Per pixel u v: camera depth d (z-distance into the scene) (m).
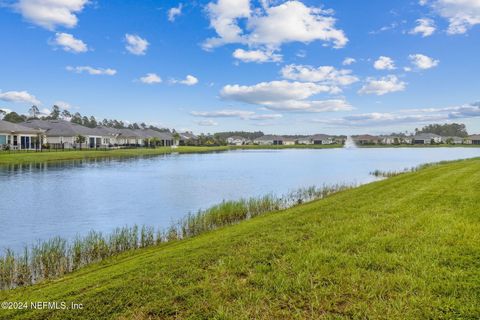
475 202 8.66
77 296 4.48
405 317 3.49
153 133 92.69
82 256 8.23
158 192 19.27
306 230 6.93
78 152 48.47
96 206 15.31
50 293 4.91
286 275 4.62
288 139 133.75
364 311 3.63
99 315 3.94
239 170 32.28
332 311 3.72
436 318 3.46
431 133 135.38
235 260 5.34
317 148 102.38
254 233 7.04
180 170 32.03
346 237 6.14
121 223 12.38
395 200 9.87
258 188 20.98
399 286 4.12
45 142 55.34
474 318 3.43
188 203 16.19
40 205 15.43
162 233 10.70
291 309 3.79
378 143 124.25
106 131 72.94
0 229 11.51
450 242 5.52
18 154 39.56
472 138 113.44
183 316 3.80
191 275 4.87
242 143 137.25
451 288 3.99
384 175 26.83
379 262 4.86
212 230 10.06
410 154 60.69
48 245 8.60
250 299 4.05
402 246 5.48
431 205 8.68
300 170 32.16
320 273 4.60
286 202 15.08
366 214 8.14
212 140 117.69
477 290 3.93
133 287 4.59
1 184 21.52
